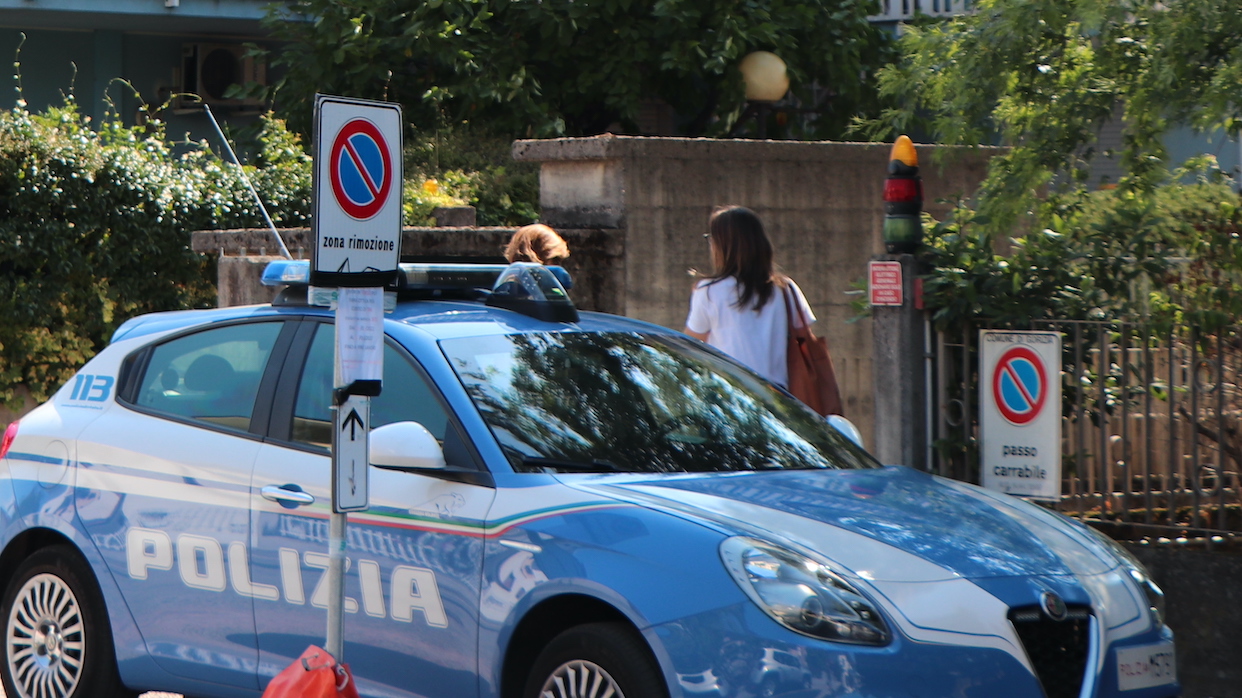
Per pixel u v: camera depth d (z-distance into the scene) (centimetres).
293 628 1066
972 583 887
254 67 4156
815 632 842
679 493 959
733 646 848
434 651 983
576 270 1894
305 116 3388
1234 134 1413
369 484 1029
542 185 2030
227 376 1177
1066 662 902
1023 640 882
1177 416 1474
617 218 1922
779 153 2008
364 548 1025
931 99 1524
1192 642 1390
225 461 1127
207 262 2848
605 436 1050
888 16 3781
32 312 2648
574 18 3325
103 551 1190
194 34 4100
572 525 934
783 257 2014
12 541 1263
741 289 1438
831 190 2048
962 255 1577
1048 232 1551
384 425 1034
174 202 2797
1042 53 1467
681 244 1956
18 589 1254
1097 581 955
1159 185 1497
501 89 3288
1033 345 1510
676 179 1952
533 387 1070
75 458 1231
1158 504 1488
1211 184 1509
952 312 1534
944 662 849
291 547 1069
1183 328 1464
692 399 1136
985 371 1537
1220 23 1335
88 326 2734
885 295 1566
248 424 1136
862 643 842
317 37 3366
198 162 3098
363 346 907
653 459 1041
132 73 4056
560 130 3306
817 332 2036
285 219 2950
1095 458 1517
